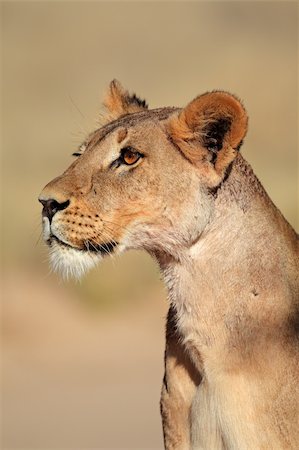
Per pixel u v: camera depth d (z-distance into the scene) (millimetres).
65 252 9547
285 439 9008
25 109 39469
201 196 9273
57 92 42969
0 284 20734
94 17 54000
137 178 9383
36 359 18656
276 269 9258
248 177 9414
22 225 22594
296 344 9156
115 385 17641
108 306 20625
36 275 21188
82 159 9617
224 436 9148
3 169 29375
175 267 9383
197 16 55875
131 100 10656
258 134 35125
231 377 9117
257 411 9047
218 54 45688
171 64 46281
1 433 15453
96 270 21016
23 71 45875
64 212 9469
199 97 9203
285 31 53625
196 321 9250
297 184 26922
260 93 37312
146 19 54344
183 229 9305
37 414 16375
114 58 48625
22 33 51844
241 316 9164
